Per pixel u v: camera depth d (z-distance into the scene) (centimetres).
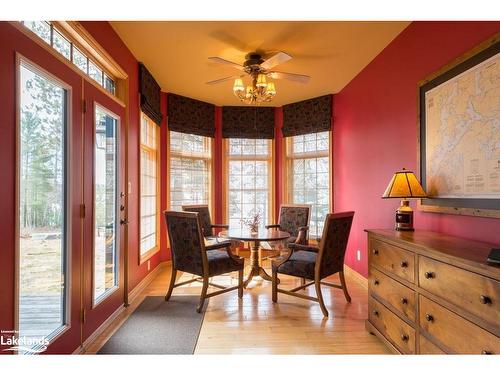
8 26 141
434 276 160
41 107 170
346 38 287
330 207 444
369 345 222
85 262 212
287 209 439
